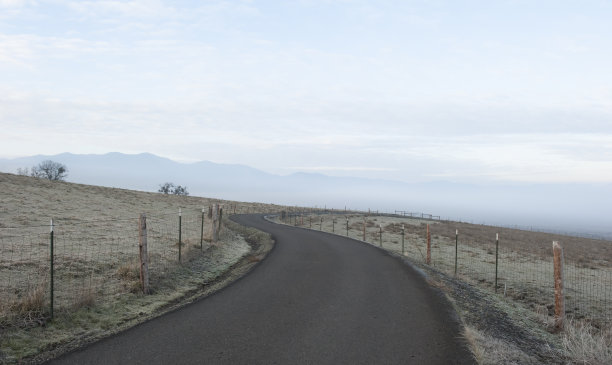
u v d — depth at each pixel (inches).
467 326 327.6
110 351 262.8
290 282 506.3
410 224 2206.0
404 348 274.1
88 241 701.3
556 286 386.0
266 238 1097.4
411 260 738.8
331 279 529.3
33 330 297.0
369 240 1328.7
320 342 283.9
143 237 430.6
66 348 269.9
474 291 526.9
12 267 464.8
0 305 323.9
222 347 271.4
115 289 421.1
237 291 450.9
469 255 1068.5
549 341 338.6
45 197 1518.2
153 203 2010.3
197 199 2928.2
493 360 257.3
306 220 2222.0
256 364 242.7
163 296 427.2
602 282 792.9
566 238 2151.8
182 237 863.1
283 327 318.0
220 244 840.9
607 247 1705.2
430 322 337.7
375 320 341.4
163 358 250.8
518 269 898.7
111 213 1341.0
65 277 449.4
